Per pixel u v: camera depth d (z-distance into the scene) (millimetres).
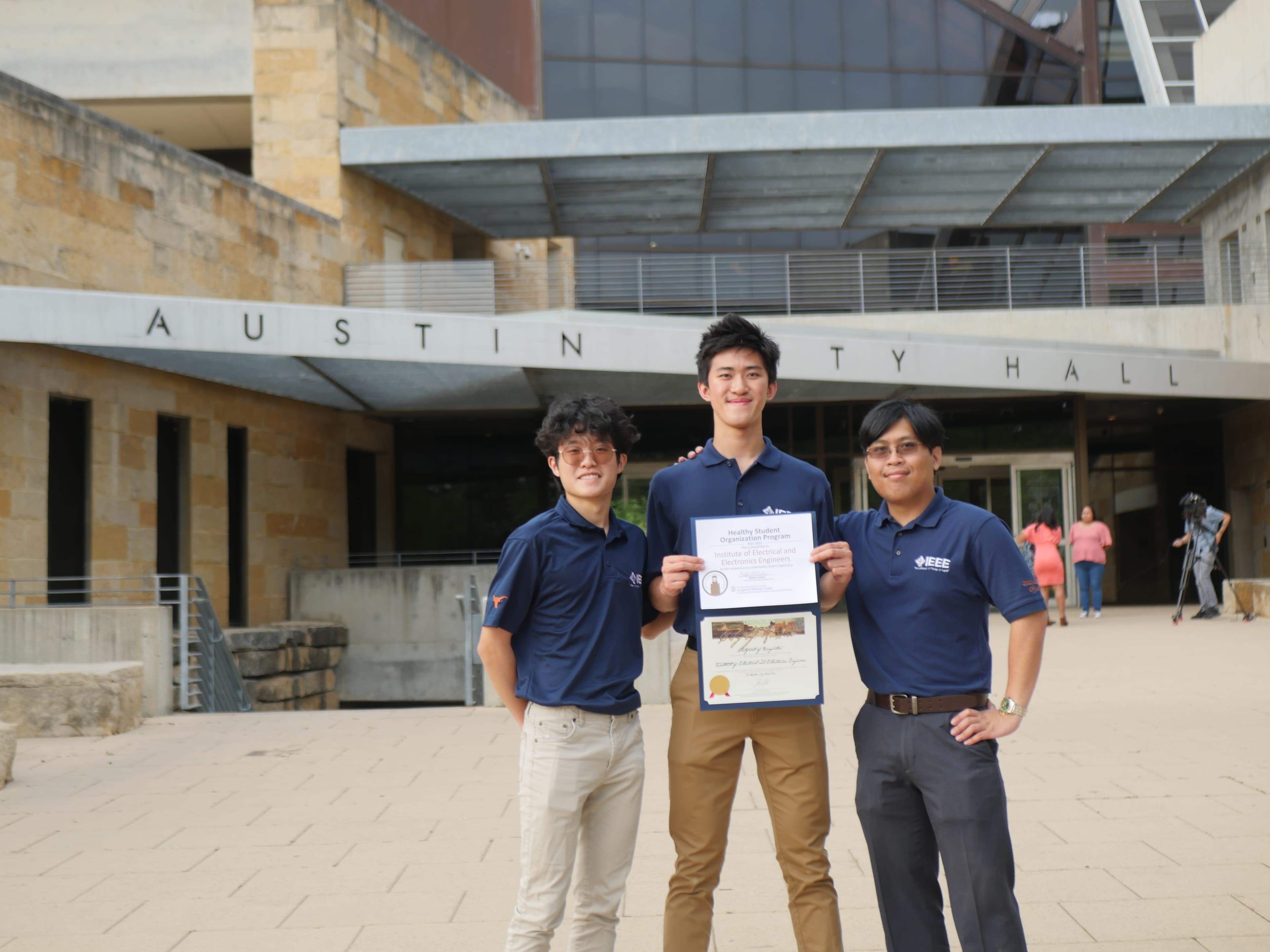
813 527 2996
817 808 3064
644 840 4930
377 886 4320
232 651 15156
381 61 21469
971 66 29016
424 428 22016
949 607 2957
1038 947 3484
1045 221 23125
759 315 20766
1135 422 23531
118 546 15297
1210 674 9445
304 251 19000
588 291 22891
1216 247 21938
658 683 8875
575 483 2982
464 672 17359
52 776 6676
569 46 27547
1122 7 28922
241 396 17781
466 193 21406
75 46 21062
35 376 14102
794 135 18891
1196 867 4250
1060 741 6777
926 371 16250
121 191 15547
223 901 4172
